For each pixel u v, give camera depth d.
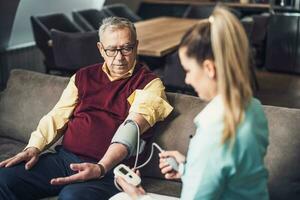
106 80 1.99
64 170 1.89
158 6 7.17
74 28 4.79
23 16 4.79
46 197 1.88
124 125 1.81
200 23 1.13
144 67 2.02
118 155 1.73
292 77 5.56
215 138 1.09
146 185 1.92
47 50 4.36
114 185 1.75
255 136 1.11
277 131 1.79
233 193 1.15
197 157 1.11
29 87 2.35
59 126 2.00
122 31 1.91
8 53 4.86
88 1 5.95
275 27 5.59
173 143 1.95
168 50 3.54
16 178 1.81
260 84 5.22
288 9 5.62
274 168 1.76
